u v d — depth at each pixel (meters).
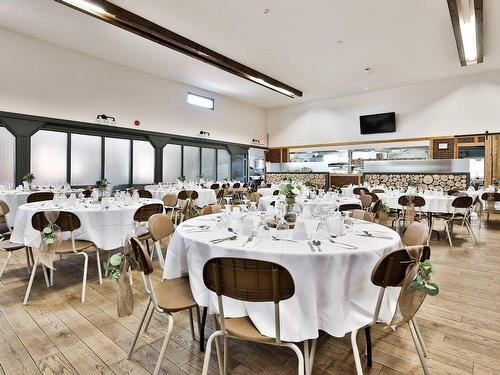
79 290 2.79
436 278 3.18
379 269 1.35
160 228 2.50
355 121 10.25
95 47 6.57
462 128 8.34
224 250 1.61
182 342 1.98
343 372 1.68
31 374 1.66
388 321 1.55
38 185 6.02
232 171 11.09
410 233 2.10
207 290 1.62
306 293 1.47
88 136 7.19
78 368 1.71
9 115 5.83
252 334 1.37
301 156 11.78
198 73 8.24
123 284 1.67
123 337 2.03
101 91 7.24
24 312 2.36
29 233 2.83
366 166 9.01
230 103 10.88
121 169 7.86
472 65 7.48
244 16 5.10
